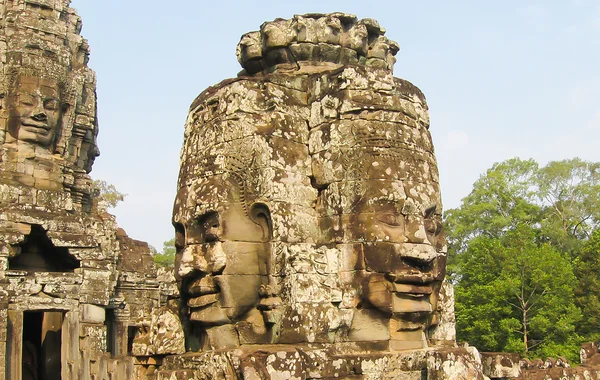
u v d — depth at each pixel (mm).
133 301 22500
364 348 8242
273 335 8125
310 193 8883
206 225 8648
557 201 39062
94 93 22859
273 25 9688
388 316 8352
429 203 8852
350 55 9773
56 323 19578
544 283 24500
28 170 19469
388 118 8820
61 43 20859
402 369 8094
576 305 25906
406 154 8789
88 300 17906
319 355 7668
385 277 8305
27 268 18578
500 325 23953
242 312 8344
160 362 9977
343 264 8469
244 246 8477
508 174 37844
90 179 21750
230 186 8625
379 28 10305
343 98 8836
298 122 9078
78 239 18391
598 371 11805
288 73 9539
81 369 15930
